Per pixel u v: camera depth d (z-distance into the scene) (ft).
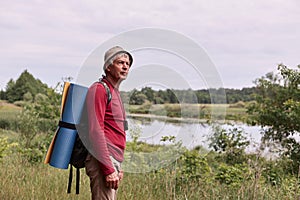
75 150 12.72
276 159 30.99
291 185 21.59
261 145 32.07
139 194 19.79
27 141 33.01
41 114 35.45
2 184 20.08
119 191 20.17
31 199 18.42
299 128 31.32
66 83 12.44
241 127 32.58
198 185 21.35
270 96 34.65
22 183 21.24
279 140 32.32
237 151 31.42
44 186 20.66
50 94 36.63
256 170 21.52
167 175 21.20
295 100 33.32
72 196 19.17
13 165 25.20
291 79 33.47
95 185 12.60
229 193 20.18
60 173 24.12
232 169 21.94
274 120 31.91
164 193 20.13
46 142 30.25
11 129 43.68
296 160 29.96
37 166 26.12
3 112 51.55
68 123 12.55
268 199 19.48
